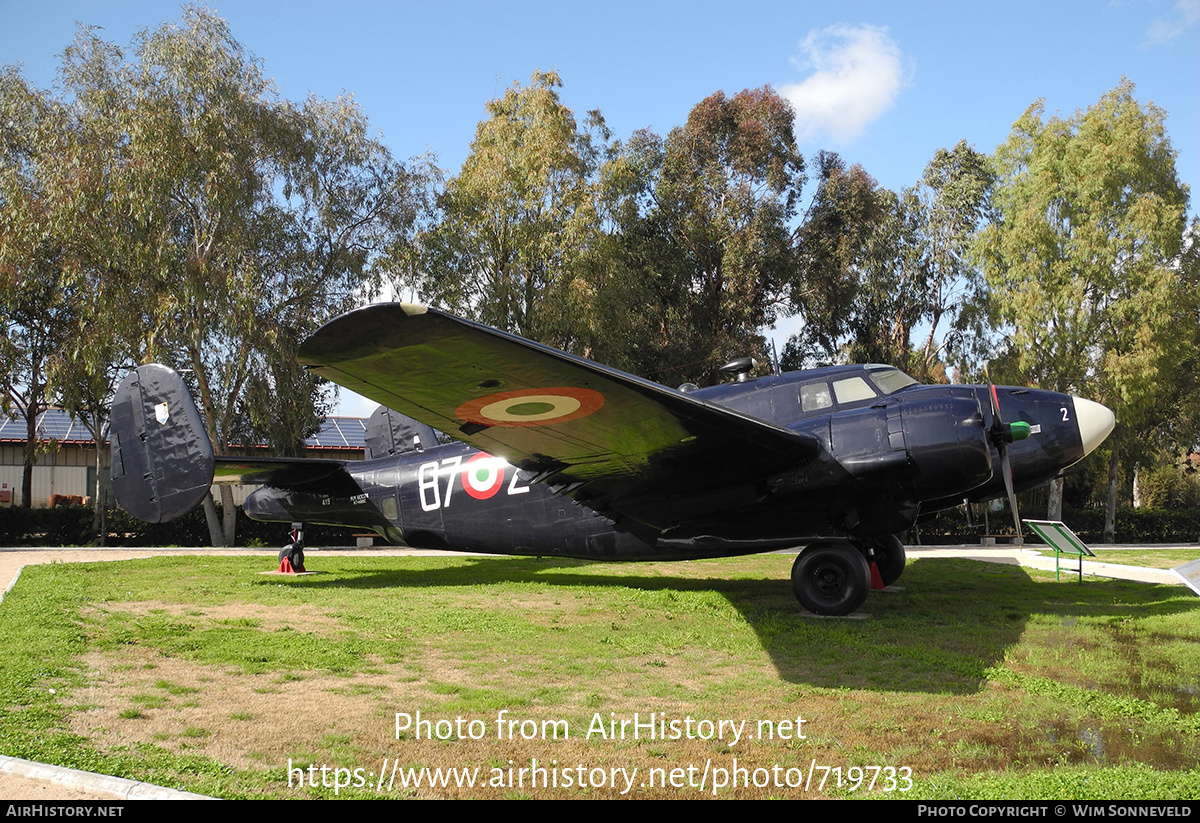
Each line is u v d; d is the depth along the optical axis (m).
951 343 33.81
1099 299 28.50
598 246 27.27
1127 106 28.55
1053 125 29.91
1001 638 8.51
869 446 9.34
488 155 27.11
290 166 23.47
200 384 22.72
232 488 25.91
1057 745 5.26
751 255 33.03
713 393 11.20
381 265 24.83
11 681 6.30
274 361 22.11
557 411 7.55
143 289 21.73
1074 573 15.21
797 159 34.53
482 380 6.62
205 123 21.70
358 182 24.94
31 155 22.89
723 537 10.12
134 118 21.22
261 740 5.20
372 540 23.41
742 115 34.06
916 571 15.59
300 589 11.96
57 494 29.11
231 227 21.69
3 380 23.66
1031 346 28.23
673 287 33.97
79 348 21.08
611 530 11.10
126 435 11.50
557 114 27.69
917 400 9.57
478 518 12.00
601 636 8.55
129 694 6.16
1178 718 5.74
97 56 22.20
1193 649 7.94
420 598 11.06
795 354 36.09
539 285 27.80
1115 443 29.55
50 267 22.58
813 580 9.80
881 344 34.34
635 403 7.45
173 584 12.36
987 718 5.78
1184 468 41.34
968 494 10.89
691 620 9.49
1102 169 27.83
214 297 21.62
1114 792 4.26
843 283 33.12
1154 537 31.05
